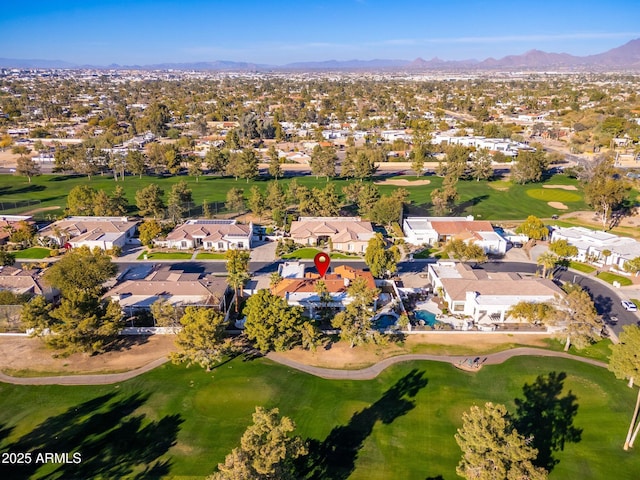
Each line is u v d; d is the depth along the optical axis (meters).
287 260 105.25
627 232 122.69
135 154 179.25
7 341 72.56
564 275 97.81
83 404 59.16
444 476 49.16
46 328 69.44
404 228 122.88
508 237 117.12
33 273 89.12
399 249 111.31
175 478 48.44
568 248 98.69
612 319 80.00
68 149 186.25
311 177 183.00
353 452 52.12
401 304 82.62
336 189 163.38
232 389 62.00
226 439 53.66
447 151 196.50
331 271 98.69
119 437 53.88
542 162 172.00
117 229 115.81
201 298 80.94
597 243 107.06
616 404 59.47
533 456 42.34
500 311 79.06
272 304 68.56
